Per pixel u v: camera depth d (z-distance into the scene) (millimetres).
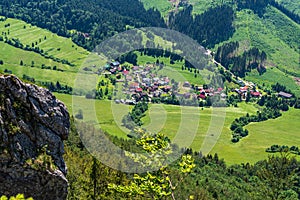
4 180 13398
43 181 14242
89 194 25359
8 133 13523
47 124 14883
